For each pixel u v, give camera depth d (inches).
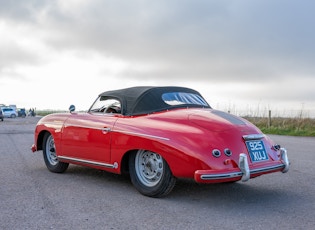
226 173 160.1
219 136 169.9
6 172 252.8
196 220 151.0
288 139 565.3
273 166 179.9
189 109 200.5
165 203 176.6
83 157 219.6
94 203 175.2
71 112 248.5
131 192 197.2
